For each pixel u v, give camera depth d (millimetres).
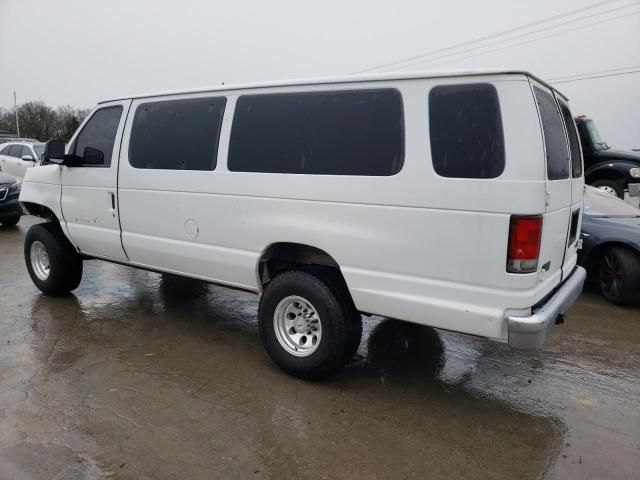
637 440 3160
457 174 3004
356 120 3385
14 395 3525
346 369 4090
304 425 3250
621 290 5629
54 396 3525
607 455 2998
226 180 3961
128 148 4645
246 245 3928
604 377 4039
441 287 3133
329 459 2912
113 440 3033
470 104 2990
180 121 4312
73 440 3023
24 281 6414
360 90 3387
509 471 2842
